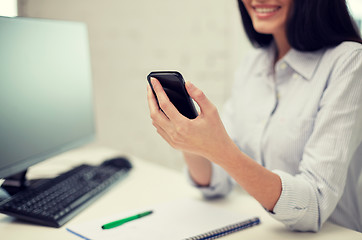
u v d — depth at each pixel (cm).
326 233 70
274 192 68
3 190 90
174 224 71
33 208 76
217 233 67
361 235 69
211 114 61
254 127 97
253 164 67
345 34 85
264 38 106
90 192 90
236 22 197
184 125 62
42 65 93
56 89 100
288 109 89
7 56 80
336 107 74
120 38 171
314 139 75
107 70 169
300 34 85
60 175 101
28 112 87
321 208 70
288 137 87
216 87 202
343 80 76
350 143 73
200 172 88
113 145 175
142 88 179
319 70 85
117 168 112
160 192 95
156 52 181
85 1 159
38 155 90
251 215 79
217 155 65
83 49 117
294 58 90
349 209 88
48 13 150
